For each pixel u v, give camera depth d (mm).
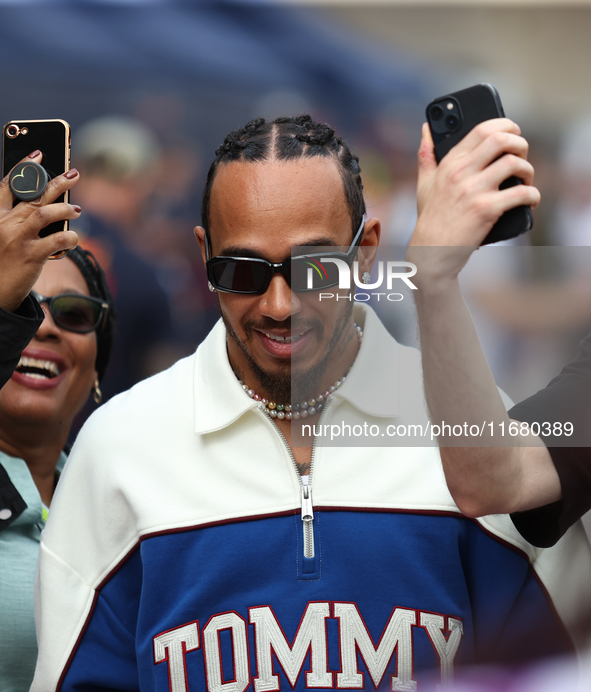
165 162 15695
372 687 4844
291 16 17266
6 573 5918
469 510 4473
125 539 5285
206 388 5262
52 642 5246
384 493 5043
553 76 18375
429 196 3904
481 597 5105
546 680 3961
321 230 4633
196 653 4930
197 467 5164
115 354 13375
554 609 5062
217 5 16703
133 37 16516
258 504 5051
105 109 16156
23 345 4711
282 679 4852
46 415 6523
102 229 13797
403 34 18047
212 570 4961
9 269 4473
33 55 16156
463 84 17844
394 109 17312
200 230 5199
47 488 6902
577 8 18297
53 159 4727
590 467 4766
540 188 14062
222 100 16578
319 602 4895
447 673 4871
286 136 4734
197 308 14820
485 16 18312
